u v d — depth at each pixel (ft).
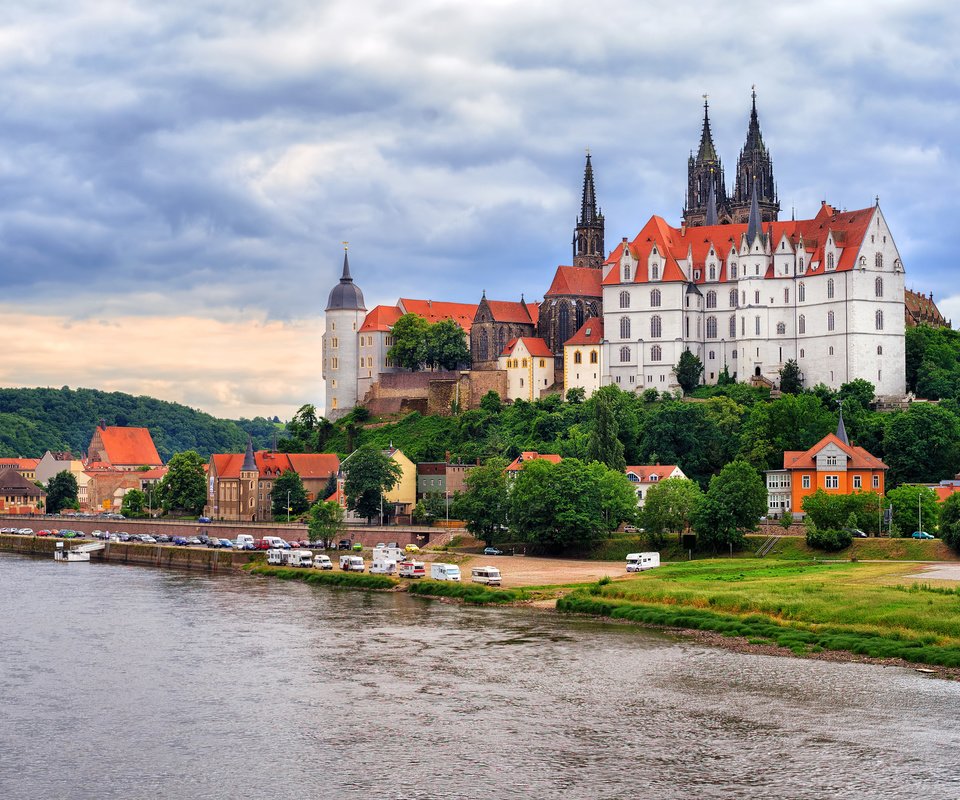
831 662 547.90
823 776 397.39
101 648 593.42
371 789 389.39
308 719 462.19
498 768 406.21
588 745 428.15
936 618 590.55
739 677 520.42
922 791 384.68
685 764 408.87
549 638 609.83
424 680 519.60
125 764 414.21
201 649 588.91
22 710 478.18
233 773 404.77
